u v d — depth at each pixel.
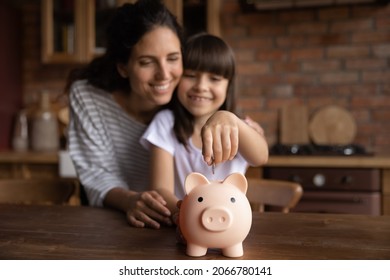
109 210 0.91
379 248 0.61
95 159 1.11
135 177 1.18
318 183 1.89
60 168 2.04
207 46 0.98
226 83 1.03
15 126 2.58
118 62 1.04
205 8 2.30
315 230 0.72
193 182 0.58
